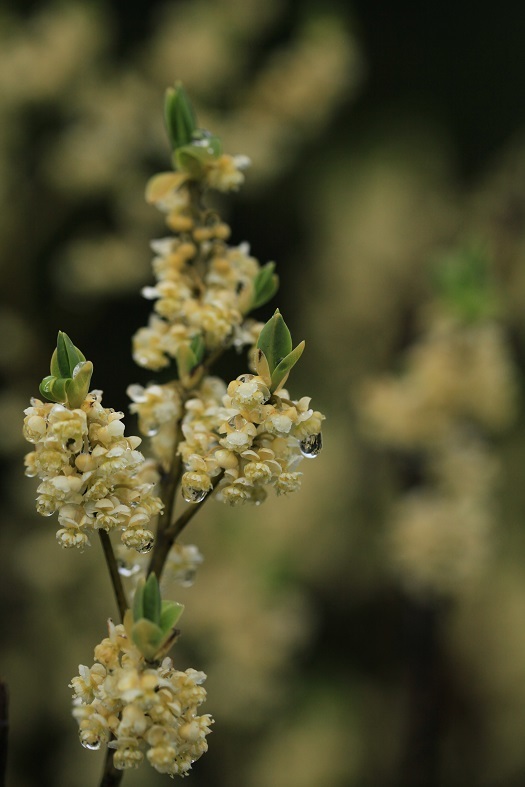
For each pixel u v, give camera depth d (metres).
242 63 1.92
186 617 1.76
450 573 1.14
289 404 0.55
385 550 1.81
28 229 1.98
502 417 1.14
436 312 1.19
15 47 1.88
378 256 2.12
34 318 2.05
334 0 2.21
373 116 2.55
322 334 2.21
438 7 2.66
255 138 1.84
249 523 1.99
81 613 1.94
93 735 0.55
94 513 0.54
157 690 0.54
